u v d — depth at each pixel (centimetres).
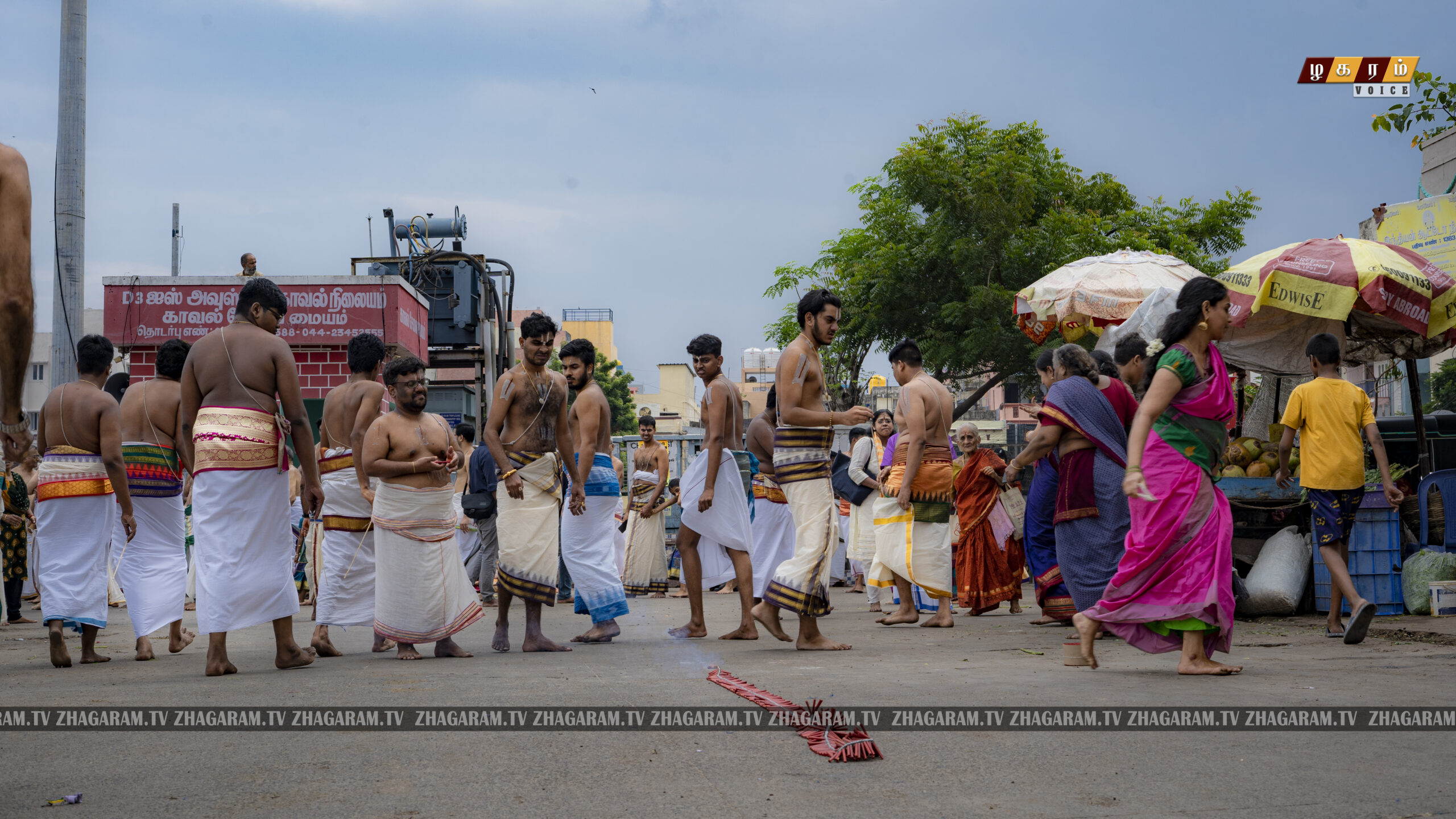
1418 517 773
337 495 633
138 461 629
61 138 1019
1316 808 248
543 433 621
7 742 325
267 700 400
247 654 643
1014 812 246
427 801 257
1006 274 1891
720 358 662
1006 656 553
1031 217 2030
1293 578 739
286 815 245
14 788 270
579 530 662
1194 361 453
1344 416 628
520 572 611
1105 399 559
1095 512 550
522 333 627
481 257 1755
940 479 761
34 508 965
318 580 693
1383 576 728
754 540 668
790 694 402
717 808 250
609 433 675
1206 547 452
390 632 574
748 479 736
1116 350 645
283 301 542
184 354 651
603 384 5497
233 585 509
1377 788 265
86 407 593
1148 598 460
